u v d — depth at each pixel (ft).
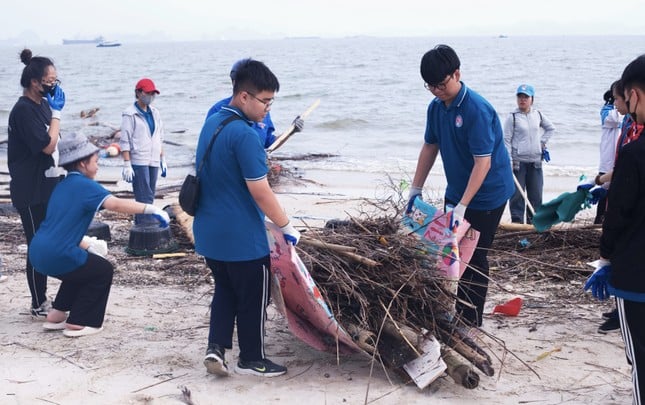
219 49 609.42
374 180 48.16
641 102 11.69
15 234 29.78
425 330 15.74
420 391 14.98
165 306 20.52
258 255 14.76
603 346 17.46
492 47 430.20
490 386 15.26
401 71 178.81
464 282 16.79
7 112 98.58
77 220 17.25
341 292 15.75
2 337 18.03
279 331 18.47
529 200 31.01
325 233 17.39
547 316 19.65
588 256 25.00
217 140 14.39
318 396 14.73
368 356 15.65
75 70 226.58
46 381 15.46
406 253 16.16
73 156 17.10
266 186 14.21
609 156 25.66
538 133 30.42
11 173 19.16
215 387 15.14
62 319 18.67
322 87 130.72
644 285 11.84
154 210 16.92
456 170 17.44
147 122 29.09
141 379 15.56
